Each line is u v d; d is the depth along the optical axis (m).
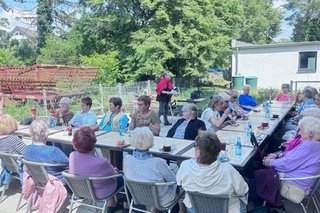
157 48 14.76
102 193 2.79
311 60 16.59
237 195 2.30
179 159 3.01
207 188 2.28
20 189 4.03
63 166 3.03
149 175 2.57
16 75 12.80
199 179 2.28
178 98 12.91
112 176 2.77
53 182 2.90
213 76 21.75
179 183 2.44
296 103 7.42
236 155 2.93
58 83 11.77
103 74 14.50
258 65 17.94
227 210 2.26
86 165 2.71
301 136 2.93
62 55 17.45
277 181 2.74
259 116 5.59
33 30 27.53
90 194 2.74
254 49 17.86
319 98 5.38
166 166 2.66
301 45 16.66
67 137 3.90
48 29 24.77
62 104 5.07
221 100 4.71
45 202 2.90
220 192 2.26
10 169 3.42
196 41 15.56
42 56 18.00
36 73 12.95
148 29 15.20
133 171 2.62
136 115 4.47
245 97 7.43
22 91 11.18
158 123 4.43
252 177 3.16
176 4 14.98
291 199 2.75
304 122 2.83
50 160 2.92
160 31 15.03
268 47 17.48
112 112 4.66
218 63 17.80
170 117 9.44
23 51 23.91
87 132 2.80
